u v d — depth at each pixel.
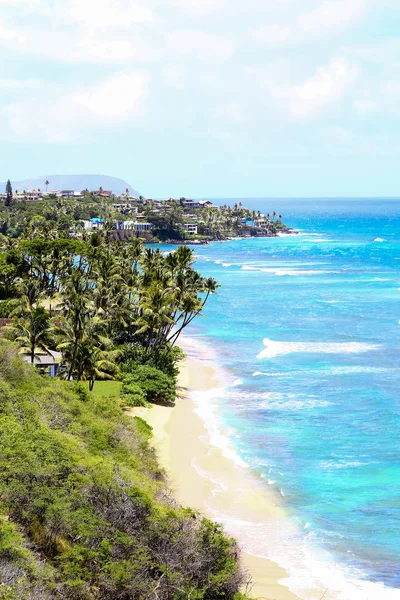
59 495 35.19
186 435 63.31
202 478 53.34
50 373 75.06
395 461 57.50
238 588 34.62
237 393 78.62
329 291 169.50
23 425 44.06
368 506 49.28
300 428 65.88
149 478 45.66
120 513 34.84
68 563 31.08
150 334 86.19
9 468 36.66
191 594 31.59
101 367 72.06
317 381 83.38
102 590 31.12
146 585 31.25
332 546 43.62
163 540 33.94
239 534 44.62
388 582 39.53
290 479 53.72
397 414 69.50
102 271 109.56
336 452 59.62
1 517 32.88
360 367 90.25
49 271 144.12
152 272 100.31
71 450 41.00
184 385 82.25
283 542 43.88
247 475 54.44
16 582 27.81
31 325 72.25
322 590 38.44
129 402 70.31
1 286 127.25
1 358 57.16
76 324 68.38
